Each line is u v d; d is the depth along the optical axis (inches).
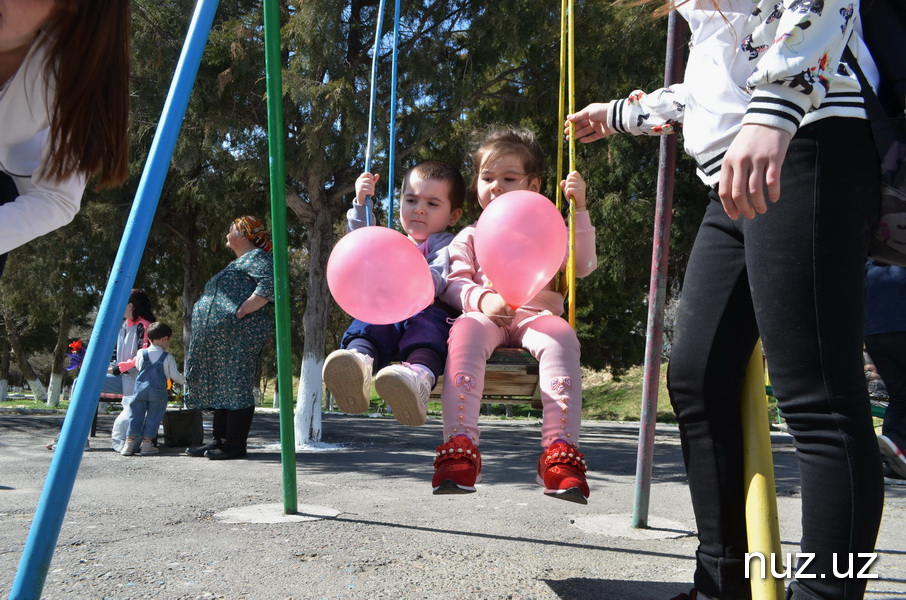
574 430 90.1
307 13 297.0
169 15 336.2
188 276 617.6
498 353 95.6
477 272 110.4
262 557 102.3
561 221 98.8
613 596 87.7
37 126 61.5
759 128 54.7
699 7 67.7
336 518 133.7
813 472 58.1
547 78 356.8
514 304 96.6
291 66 307.7
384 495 166.2
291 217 503.8
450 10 335.0
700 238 74.5
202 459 232.1
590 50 349.4
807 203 57.6
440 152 396.8
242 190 436.5
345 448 293.9
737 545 71.3
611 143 435.5
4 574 91.7
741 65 64.4
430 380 93.0
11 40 58.6
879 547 117.4
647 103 92.9
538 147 118.2
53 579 89.4
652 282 125.3
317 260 323.6
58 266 561.9
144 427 245.3
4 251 59.4
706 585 72.6
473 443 89.0
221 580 90.5
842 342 57.4
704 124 66.1
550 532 125.1
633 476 213.9
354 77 312.7
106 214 464.4
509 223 94.6
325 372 91.0
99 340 50.9
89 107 62.0
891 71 58.9
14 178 62.8
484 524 131.2
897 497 172.6
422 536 119.6
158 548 106.7
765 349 61.1
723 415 71.4
